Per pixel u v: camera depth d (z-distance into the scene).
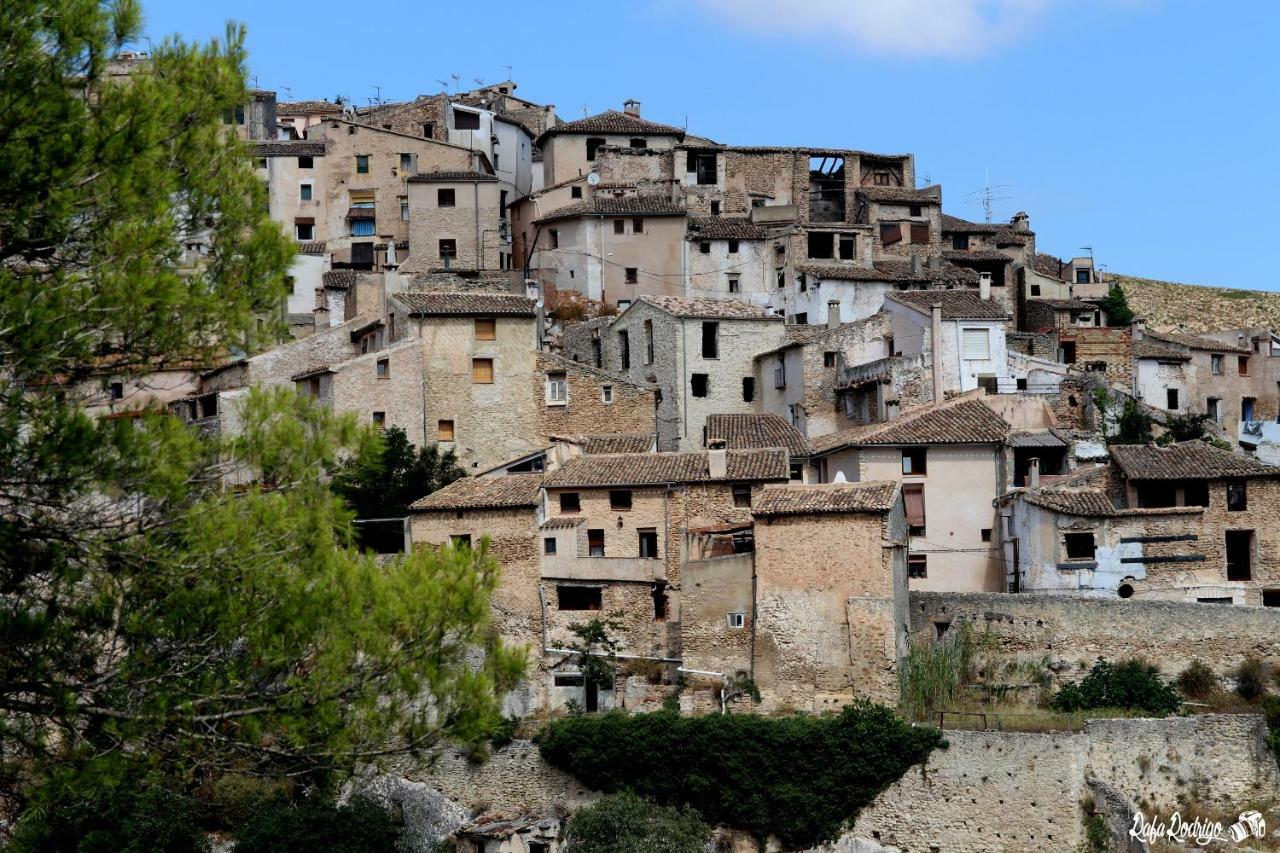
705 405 102.44
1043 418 94.31
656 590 76.50
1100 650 72.38
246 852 59.12
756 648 70.94
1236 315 141.88
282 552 34.16
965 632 73.19
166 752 32.97
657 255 120.00
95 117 32.97
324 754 33.38
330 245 124.69
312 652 34.00
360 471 36.44
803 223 121.94
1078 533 78.62
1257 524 79.19
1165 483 80.25
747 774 65.12
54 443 31.58
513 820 66.25
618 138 133.75
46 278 32.62
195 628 33.22
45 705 32.25
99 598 33.16
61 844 55.25
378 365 92.38
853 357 101.38
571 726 67.12
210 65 36.03
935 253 126.81
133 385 34.22
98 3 33.44
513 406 94.94
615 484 79.12
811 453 87.12
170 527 33.50
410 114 134.75
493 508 77.38
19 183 31.53
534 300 100.81
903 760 64.69
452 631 35.66
